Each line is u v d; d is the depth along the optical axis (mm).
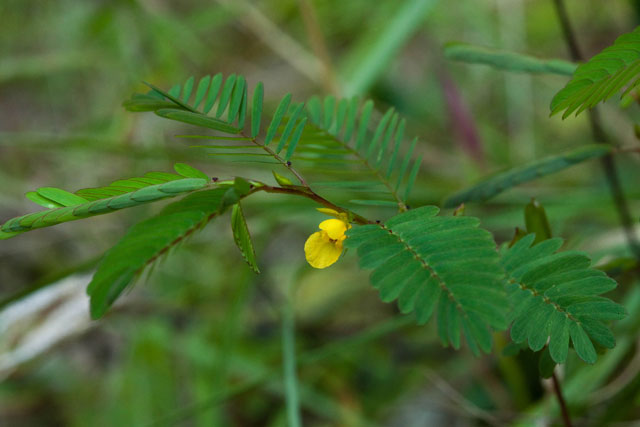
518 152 734
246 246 270
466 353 539
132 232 253
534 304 266
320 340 613
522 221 530
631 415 442
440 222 262
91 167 746
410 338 586
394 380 563
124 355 632
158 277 670
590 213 557
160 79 736
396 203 302
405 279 256
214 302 642
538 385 454
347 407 548
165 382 581
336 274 666
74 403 614
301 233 759
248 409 574
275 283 676
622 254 405
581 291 265
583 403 406
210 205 259
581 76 271
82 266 449
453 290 253
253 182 272
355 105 331
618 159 631
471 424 504
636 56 268
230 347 508
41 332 515
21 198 751
